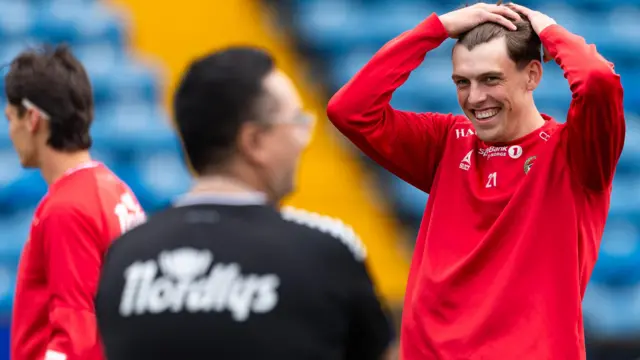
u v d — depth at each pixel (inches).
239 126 330.0
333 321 323.3
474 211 465.7
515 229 451.8
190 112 331.9
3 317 1034.7
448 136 492.1
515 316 444.5
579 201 451.5
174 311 321.7
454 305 457.7
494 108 454.9
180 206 342.6
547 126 466.0
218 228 331.0
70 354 474.6
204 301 321.1
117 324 330.3
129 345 324.8
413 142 497.7
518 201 451.5
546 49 464.1
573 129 439.8
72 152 520.4
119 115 1288.1
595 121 430.9
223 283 322.7
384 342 331.6
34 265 501.0
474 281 455.5
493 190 462.9
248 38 1499.8
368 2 1561.3
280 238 328.8
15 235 1109.7
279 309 319.3
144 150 1251.8
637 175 1353.3
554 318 442.0
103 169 529.7
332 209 1243.2
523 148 459.8
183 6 1520.7
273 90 333.4
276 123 333.1
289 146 337.7
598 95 426.9
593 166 442.0
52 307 487.8
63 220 491.5
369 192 1275.8
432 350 460.4
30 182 1168.8
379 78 483.2
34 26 1413.6
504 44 449.7
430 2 1581.0
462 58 455.2
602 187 451.8
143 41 1461.6
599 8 1628.9
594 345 1123.3
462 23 470.6
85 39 1422.2
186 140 335.9
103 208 506.3
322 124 1381.6
